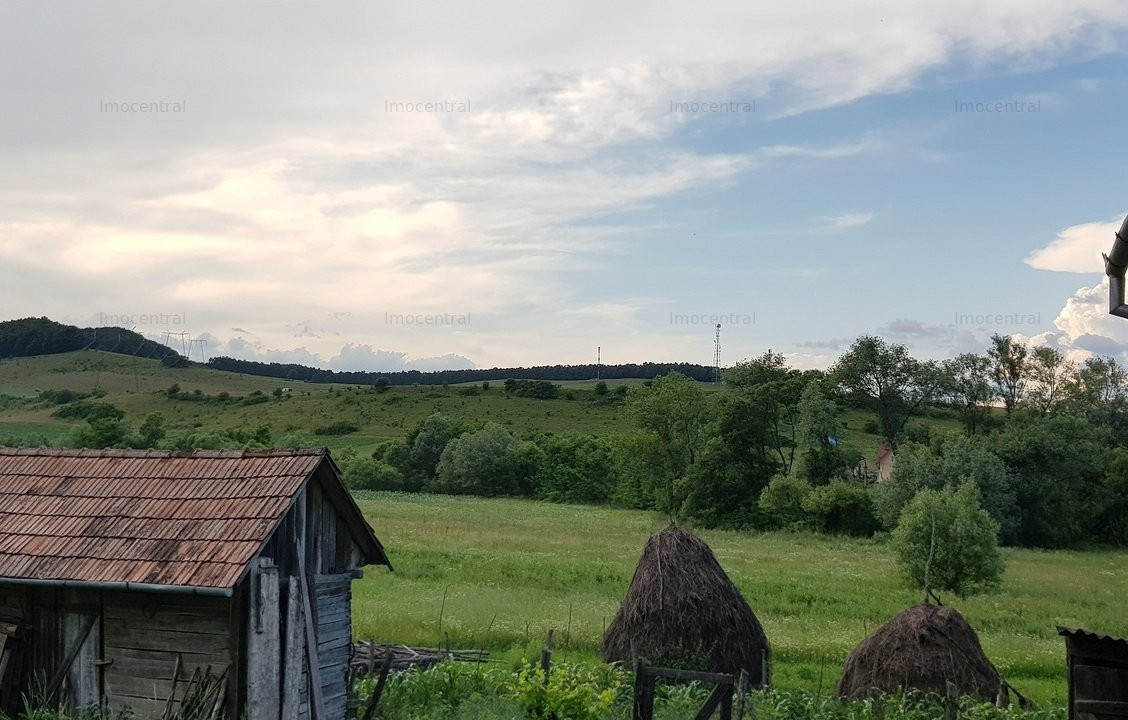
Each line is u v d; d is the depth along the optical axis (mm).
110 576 13070
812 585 37094
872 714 17578
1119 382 111062
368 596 31297
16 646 13977
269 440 106625
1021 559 58281
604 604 30750
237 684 13156
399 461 111000
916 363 105062
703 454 80188
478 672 18547
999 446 74312
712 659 19953
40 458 15945
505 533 56562
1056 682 22641
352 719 15797
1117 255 10008
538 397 174500
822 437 81188
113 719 13609
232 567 12852
